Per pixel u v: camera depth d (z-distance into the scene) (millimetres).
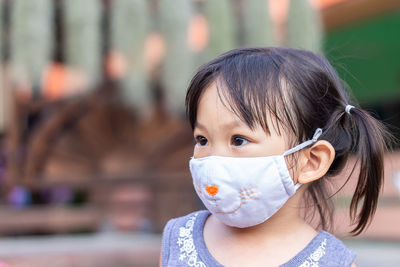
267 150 1054
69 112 5512
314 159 1125
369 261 3402
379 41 4668
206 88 1101
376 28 4492
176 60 3236
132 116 5723
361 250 3770
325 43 3979
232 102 1046
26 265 3848
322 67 1185
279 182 1058
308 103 1099
